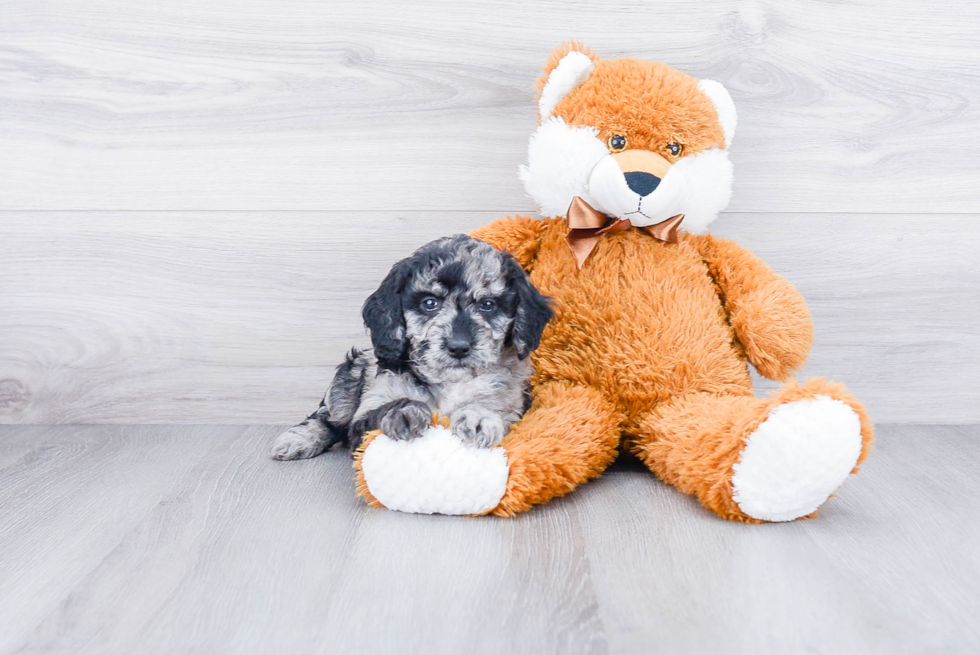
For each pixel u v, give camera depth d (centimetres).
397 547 147
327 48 218
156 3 216
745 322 185
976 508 168
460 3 216
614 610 123
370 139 222
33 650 112
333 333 230
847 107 220
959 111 221
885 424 232
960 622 120
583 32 217
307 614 122
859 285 227
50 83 218
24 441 215
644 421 181
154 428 228
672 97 180
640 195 176
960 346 229
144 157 222
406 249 226
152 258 225
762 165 222
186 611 123
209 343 229
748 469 152
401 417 158
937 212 224
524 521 159
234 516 162
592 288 188
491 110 221
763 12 215
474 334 168
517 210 225
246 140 221
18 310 227
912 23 217
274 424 233
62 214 223
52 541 150
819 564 139
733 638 115
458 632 117
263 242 225
